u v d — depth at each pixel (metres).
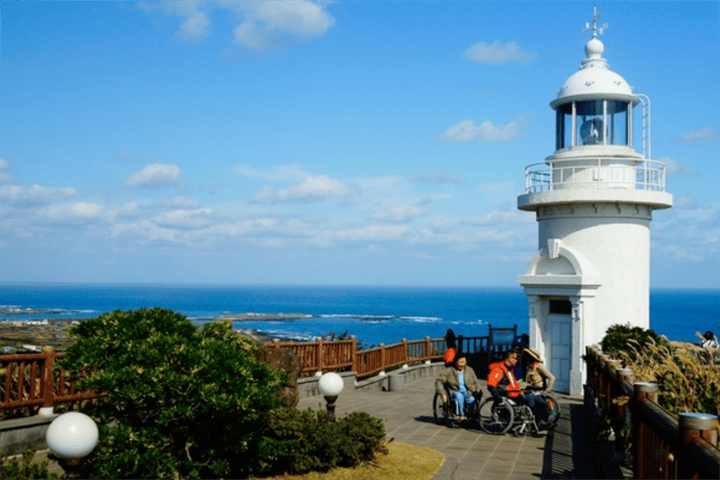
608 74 19.73
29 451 6.25
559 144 20.39
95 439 5.93
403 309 197.62
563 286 18.86
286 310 185.62
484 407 13.68
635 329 14.63
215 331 8.47
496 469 9.48
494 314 169.75
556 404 12.52
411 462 9.40
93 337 7.25
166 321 7.70
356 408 15.20
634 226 19.42
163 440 7.21
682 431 4.40
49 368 9.96
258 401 7.33
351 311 184.25
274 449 8.38
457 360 13.05
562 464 9.78
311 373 17.19
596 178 19.28
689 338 85.38
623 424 8.43
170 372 6.79
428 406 15.60
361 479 8.38
